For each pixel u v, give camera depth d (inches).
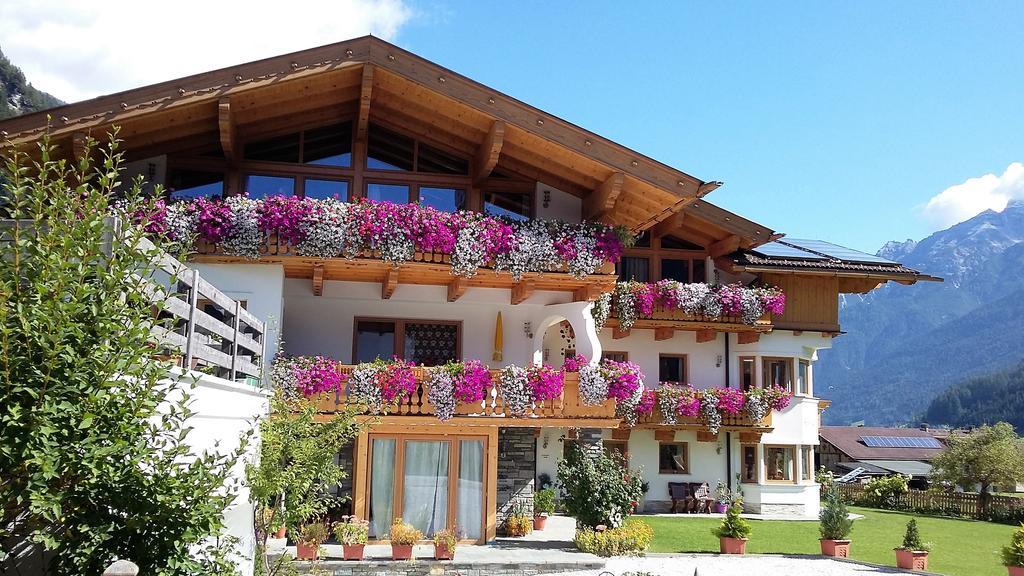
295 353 730.2
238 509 426.9
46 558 207.5
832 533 745.0
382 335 749.3
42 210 197.8
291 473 415.8
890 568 689.6
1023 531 663.1
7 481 175.0
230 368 391.5
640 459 1056.2
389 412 657.6
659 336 1047.0
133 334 191.8
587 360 721.6
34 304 182.4
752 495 1074.1
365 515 647.1
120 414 189.3
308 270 692.7
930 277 1085.1
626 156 684.7
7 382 172.4
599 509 680.4
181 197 677.9
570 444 801.6
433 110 703.1
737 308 1010.7
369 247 662.5
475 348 756.6
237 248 634.2
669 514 1029.8
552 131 673.6
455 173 747.4
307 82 660.1
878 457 2335.1
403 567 578.2
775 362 1094.4
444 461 668.1
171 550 202.5
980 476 1364.4
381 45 647.8
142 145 663.8
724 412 1028.5
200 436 314.2
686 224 1013.8
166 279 327.6
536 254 693.9
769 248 1129.4
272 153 717.3
